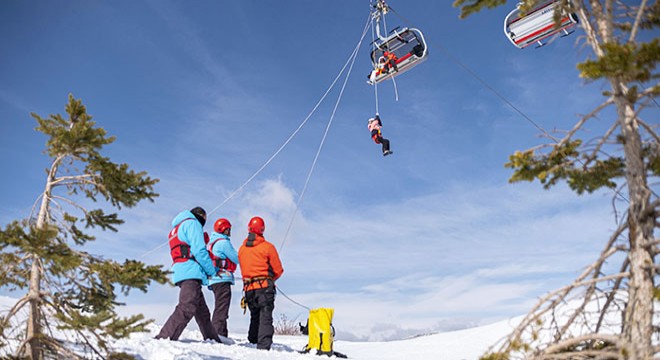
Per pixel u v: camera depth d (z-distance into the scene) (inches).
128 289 165.8
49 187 163.3
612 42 139.2
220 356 231.9
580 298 138.0
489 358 139.2
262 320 284.2
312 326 305.7
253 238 296.5
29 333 152.8
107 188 168.7
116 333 163.9
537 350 140.4
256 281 288.8
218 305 310.5
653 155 141.3
